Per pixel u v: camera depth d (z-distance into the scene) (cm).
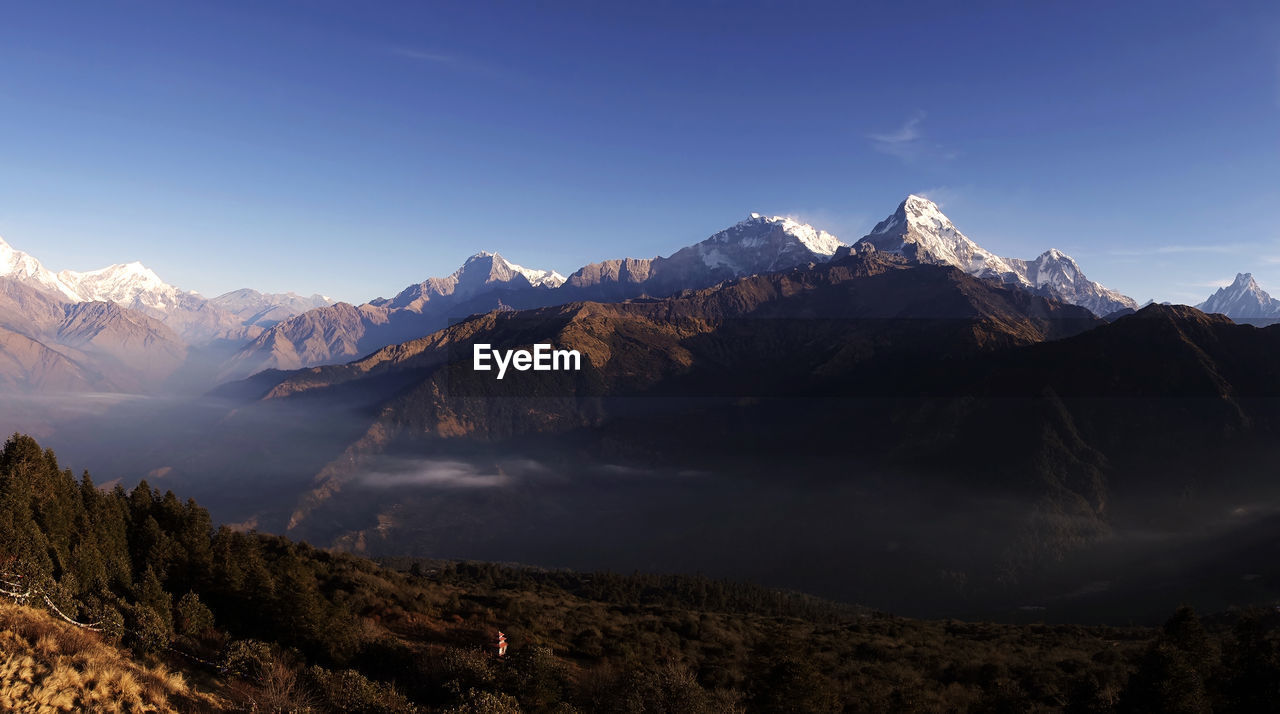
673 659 5678
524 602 7256
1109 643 8606
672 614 8769
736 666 5738
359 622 5194
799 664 4353
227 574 4838
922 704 4988
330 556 7825
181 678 3125
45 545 4159
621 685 4019
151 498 6488
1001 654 7319
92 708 2464
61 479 5519
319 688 3431
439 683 3881
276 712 2967
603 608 8969
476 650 4338
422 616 5966
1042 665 6481
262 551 6962
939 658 6881
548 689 3844
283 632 4409
